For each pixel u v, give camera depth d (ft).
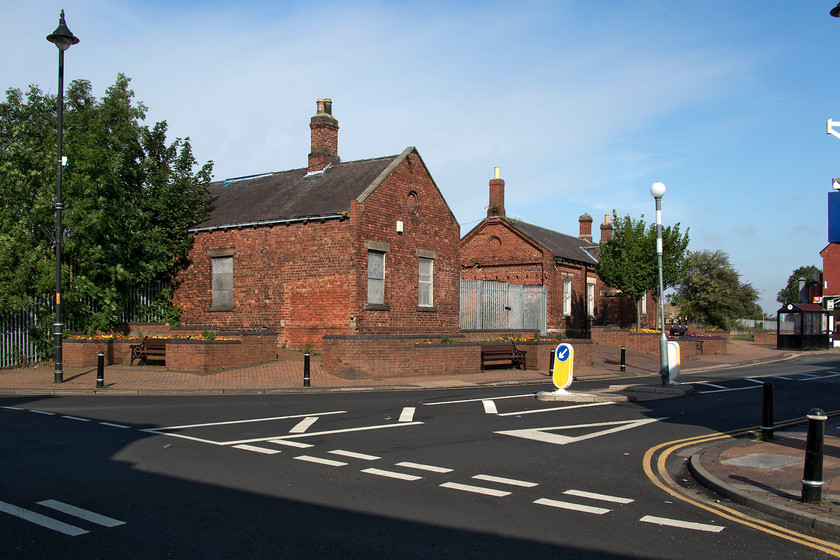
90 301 73.41
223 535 18.89
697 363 93.09
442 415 42.14
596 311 134.51
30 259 67.31
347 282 71.87
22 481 24.56
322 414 42.01
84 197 68.64
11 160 73.82
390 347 64.54
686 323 157.89
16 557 17.10
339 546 18.12
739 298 173.17
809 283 158.71
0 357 65.77
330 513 21.07
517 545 18.40
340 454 30.04
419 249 80.74
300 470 26.84
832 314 131.13
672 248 102.99
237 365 65.36
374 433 35.42
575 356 80.89
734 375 76.48
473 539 18.81
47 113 80.18
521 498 23.13
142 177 78.64
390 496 23.12
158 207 78.54
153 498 22.52
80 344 66.64
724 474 26.48
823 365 92.58
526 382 65.21
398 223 77.30
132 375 61.21
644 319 143.95
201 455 29.48
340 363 62.49
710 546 18.65
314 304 74.13
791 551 18.38
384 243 75.25
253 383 57.93
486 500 22.80
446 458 29.45
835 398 54.08
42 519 20.17
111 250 71.46
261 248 78.48
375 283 74.69
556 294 119.14
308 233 74.95
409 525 19.97
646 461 29.71
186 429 36.11
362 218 72.64
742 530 20.18
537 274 118.21
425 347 67.00
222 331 69.62
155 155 80.79
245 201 86.99
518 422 39.55
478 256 125.59
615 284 106.42
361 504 22.08
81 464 27.37
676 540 19.08
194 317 83.82
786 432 37.37
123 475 25.63
